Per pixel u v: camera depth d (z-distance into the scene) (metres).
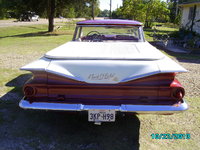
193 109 3.18
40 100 2.22
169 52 8.77
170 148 2.27
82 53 2.45
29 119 2.86
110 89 2.17
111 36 3.97
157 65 2.17
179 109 2.11
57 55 2.34
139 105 2.14
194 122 2.80
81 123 2.80
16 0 15.70
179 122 2.81
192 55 8.12
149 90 2.16
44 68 2.12
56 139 2.42
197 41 9.80
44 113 3.05
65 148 2.26
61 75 2.12
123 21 3.79
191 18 14.18
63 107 2.13
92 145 2.32
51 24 17.95
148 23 27.64
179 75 5.08
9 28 21.11
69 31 18.77
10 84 4.20
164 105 2.13
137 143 2.36
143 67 2.15
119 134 2.54
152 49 2.81
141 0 27.95
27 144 2.31
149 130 2.62
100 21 3.80
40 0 16.19
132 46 3.04
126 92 2.18
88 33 4.01
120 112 2.26
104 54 2.39
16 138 2.41
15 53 7.71
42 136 2.47
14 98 3.51
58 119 2.89
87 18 28.77
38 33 16.80
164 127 2.69
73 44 3.19
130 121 2.85
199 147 2.29
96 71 2.16
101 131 2.61
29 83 2.20
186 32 11.99
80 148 2.27
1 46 9.61
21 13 18.34
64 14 20.42
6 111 3.05
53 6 17.36
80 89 2.20
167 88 2.15
